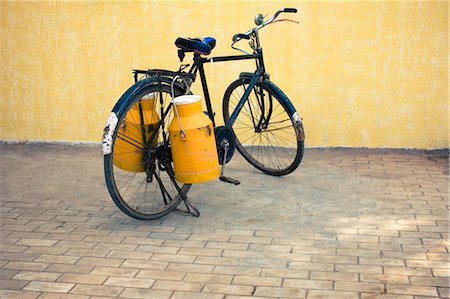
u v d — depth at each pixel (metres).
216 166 3.30
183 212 3.40
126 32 4.61
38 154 4.62
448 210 3.34
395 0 4.24
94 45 4.68
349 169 4.05
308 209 3.41
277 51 4.43
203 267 2.78
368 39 4.31
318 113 4.45
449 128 4.32
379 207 3.40
